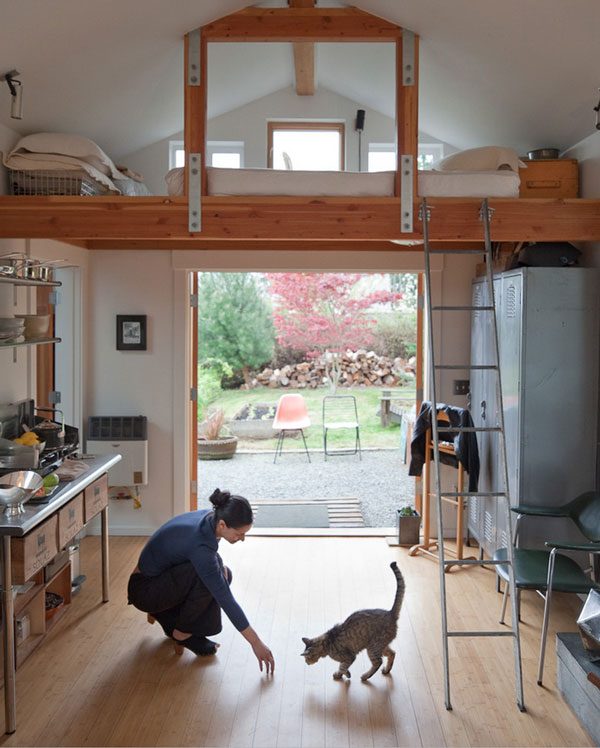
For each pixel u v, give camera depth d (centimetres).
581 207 418
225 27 415
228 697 341
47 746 300
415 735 311
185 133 416
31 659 378
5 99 411
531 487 452
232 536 362
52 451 425
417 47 418
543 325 449
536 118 468
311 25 417
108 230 417
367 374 1216
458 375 590
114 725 317
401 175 414
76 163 441
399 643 401
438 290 587
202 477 878
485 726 318
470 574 510
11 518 322
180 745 302
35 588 395
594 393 451
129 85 464
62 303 580
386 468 923
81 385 583
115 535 598
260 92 595
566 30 357
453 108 517
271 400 1204
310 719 323
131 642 398
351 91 589
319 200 414
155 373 595
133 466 583
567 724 320
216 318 1221
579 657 324
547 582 360
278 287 1198
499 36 388
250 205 414
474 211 416
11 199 417
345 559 540
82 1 346
